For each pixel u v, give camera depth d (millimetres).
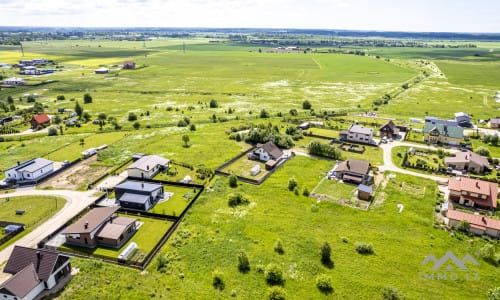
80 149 101500
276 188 76062
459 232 59281
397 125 124375
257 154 93812
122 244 56562
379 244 56250
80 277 48438
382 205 68625
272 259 52656
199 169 85312
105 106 156500
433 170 84438
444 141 105562
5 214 65562
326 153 94812
